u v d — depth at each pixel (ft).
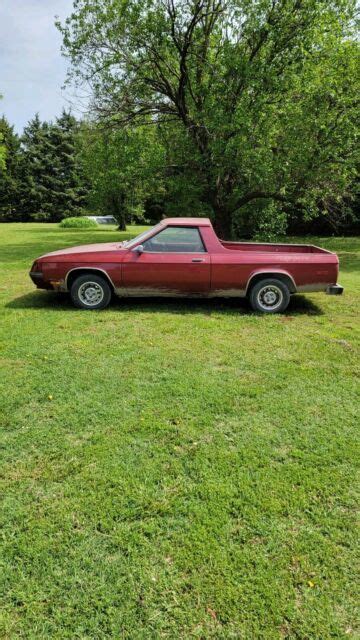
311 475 8.73
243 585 6.27
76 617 5.78
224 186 46.55
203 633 5.58
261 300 20.83
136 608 5.91
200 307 21.85
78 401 11.57
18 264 36.45
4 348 15.46
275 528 7.34
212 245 20.31
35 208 158.92
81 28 42.80
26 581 6.30
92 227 105.81
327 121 38.42
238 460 9.14
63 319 19.20
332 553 6.87
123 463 8.97
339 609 5.95
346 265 42.65
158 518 7.50
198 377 13.25
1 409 11.07
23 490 8.15
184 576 6.40
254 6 39.55
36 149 158.40
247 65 38.78
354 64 37.60
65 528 7.25
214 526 7.34
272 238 49.47
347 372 13.93
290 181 41.14
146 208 136.05
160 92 46.24
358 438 10.11
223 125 38.47
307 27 39.50
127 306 21.79
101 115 45.70
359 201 71.36
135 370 13.70
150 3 39.78
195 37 43.37
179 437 9.95
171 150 47.55
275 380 13.21
